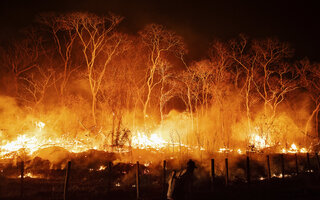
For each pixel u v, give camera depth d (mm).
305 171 17609
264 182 14500
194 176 14445
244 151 22406
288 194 12242
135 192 12352
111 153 18547
